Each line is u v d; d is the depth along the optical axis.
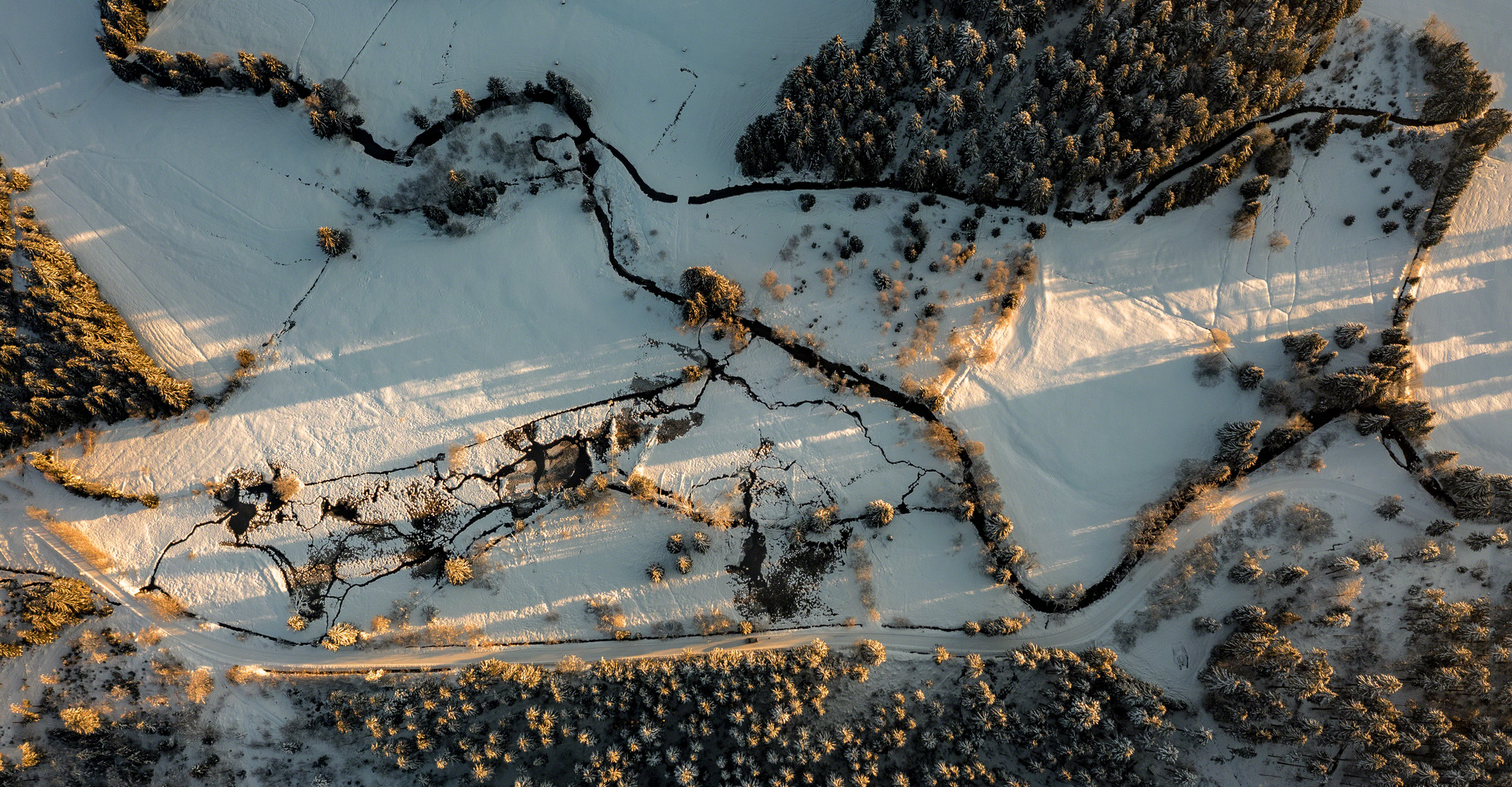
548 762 52.00
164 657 54.09
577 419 57.84
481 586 55.00
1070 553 55.12
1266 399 56.03
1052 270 59.25
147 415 57.69
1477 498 52.78
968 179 59.56
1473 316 58.56
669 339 58.94
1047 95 57.84
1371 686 49.28
